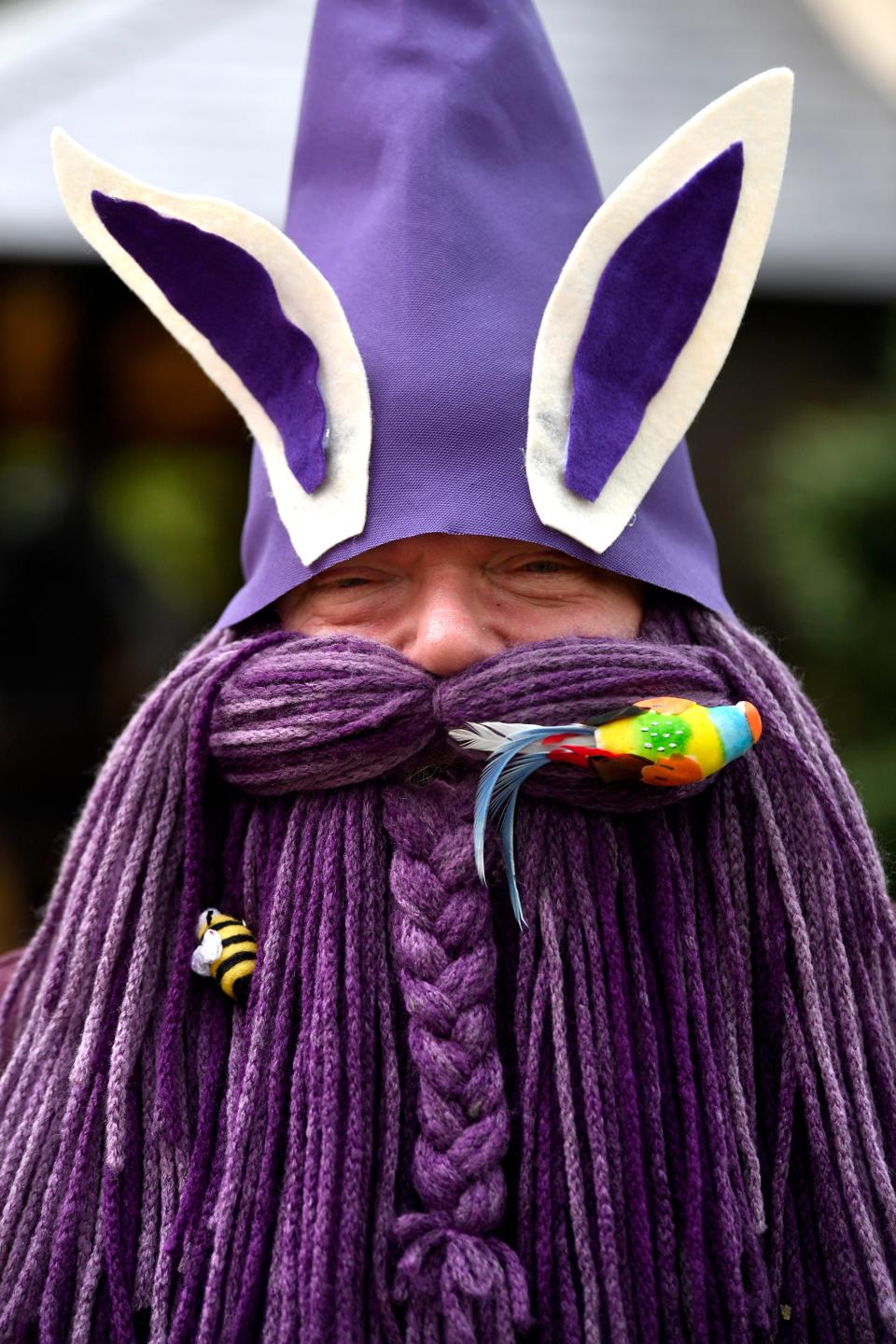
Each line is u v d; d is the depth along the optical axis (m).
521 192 0.93
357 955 0.80
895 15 3.33
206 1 2.84
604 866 0.83
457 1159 0.75
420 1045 0.77
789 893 0.83
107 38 2.71
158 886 0.85
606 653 0.82
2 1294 0.78
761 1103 0.82
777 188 0.88
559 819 0.84
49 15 2.92
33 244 2.11
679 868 0.84
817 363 2.59
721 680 0.86
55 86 2.50
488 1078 0.77
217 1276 0.75
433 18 0.95
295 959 0.81
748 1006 0.82
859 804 0.89
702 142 0.88
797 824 0.85
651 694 0.82
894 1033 0.85
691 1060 0.80
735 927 0.83
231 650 0.87
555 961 0.80
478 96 0.92
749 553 2.64
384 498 0.84
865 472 2.27
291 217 0.99
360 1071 0.77
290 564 0.88
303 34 2.76
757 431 2.62
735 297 0.89
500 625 0.85
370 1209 0.76
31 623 2.49
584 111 2.47
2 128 2.38
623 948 0.83
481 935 0.80
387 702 0.81
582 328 0.87
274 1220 0.76
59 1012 0.84
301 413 0.87
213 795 0.89
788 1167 0.79
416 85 0.92
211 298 0.90
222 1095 0.81
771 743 0.86
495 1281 0.72
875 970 0.85
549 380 0.86
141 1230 0.78
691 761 0.78
